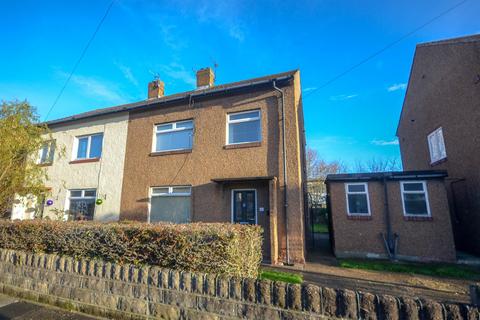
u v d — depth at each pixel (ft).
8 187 24.99
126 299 12.11
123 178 36.88
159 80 50.37
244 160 30.99
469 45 32.99
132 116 38.88
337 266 26.40
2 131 23.54
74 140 42.47
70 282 13.60
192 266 11.76
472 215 33.27
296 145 29.27
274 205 27.96
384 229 31.45
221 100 33.94
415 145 50.57
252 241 15.53
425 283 20.72
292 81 30.86
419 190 31.32
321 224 76.54
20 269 15.31
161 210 34.06
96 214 37.01
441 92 40.16
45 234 15.52
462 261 28.30
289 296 9.82
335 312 9.19
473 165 32.94
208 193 31.81
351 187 33.88
